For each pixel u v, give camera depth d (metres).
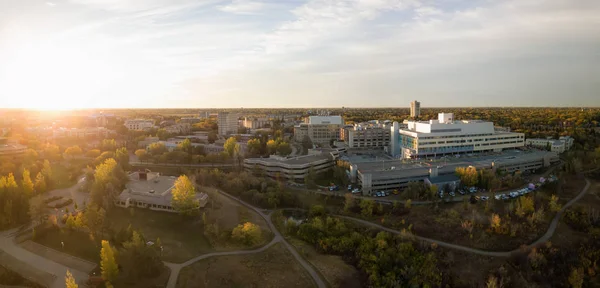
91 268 162.88
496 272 163.50
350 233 197.25
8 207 197.75
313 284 156.25
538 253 168.88
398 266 168.12
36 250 176.50
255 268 166.38
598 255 170.25
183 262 168.25
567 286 157.38
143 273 154.75
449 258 174.12
